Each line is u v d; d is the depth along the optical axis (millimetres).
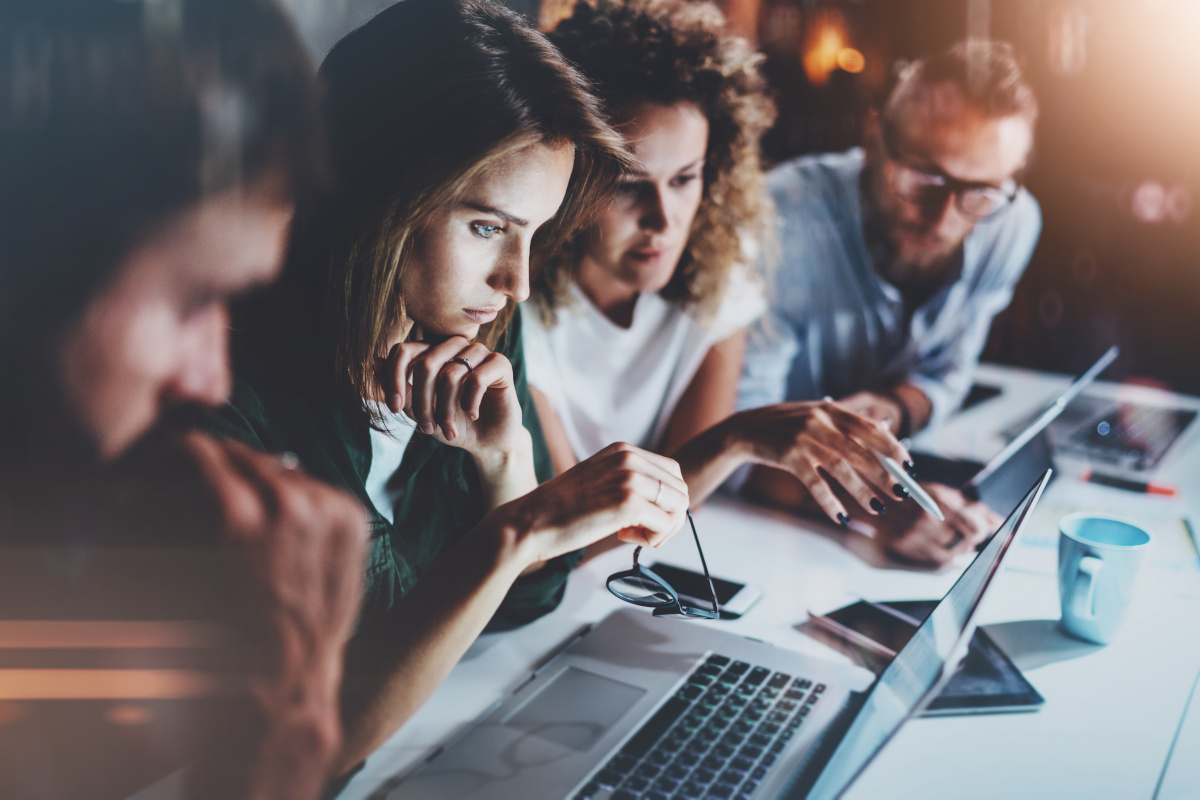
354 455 889
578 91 786
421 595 727
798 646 853
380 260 802
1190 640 875
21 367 593
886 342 1709
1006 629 893
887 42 2340
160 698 634
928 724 747
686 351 1412
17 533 619
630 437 1435
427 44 754
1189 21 2418
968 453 1304
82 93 564
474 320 867
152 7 581
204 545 608
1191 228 2625
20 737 651
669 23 1156
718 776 649
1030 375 1708
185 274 625
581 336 1359
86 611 628
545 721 718
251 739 604
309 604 619
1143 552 830
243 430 720
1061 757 704
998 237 1683
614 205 1198
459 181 758
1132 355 2648
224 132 620
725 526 1114
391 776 675
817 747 682
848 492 1089
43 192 574
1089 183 2652
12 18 549
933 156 1494
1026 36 2426
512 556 736
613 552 1052
